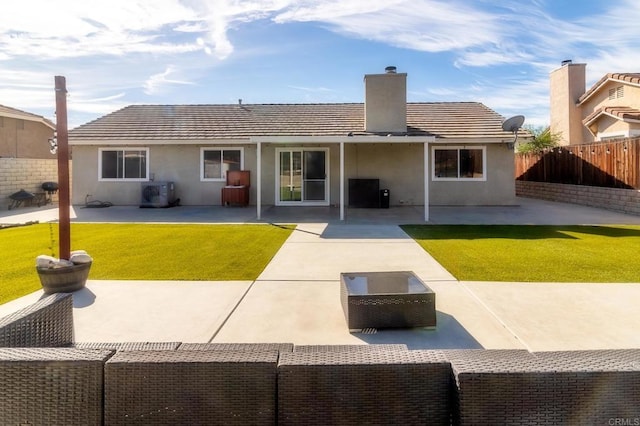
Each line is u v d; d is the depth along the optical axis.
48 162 17.34
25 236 9.15
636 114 15.38
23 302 4.57
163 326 3.90
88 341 3.55
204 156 15.83
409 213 13.12
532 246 7.56
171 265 6.30
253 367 1.78
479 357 1.90
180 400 1.78
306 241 8.32
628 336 3.60
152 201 15.09
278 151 15.64
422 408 1.79
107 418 1.78
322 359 1.85
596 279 5.36
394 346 2.51
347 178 15.53
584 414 1.70
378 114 14.84
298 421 1.78
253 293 4.91
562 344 3.46
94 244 8.02
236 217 12.41
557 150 16.75
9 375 1.79
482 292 4.87
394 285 4.38
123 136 15.45
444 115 16.23
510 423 1.69
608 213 12.69
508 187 15.07
